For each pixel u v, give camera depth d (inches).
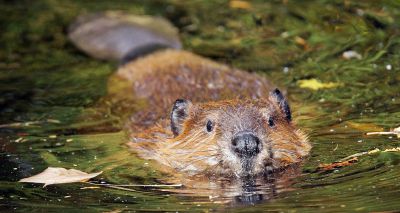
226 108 415.5
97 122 490.0
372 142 426.3
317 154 415.8
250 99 434.6
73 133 472.7
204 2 701.3
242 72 536.7
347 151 416.8
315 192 367.6
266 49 597.0
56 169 406.3
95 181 398.3
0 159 432.5
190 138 415.8
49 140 461.1
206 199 369.4
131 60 591.2
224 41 620.1
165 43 619.8
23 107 515.2
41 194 382.0
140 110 500.1
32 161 428.8
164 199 371.2
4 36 641.0
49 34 642.8
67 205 366.9
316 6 661.9
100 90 541.3
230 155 394.9
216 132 403.9
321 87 522.0
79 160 428.5
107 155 434.9
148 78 540.7
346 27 615.8
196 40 625.0
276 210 348.8
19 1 714.2
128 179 400.2
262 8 674.8
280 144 403.5
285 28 631.8
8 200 375.2
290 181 385.1
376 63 549.6
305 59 572.7
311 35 612.4
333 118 468.8
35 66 585.9
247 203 360.2
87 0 717.9
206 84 512.4
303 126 456.8
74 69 581.9
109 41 620.7
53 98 530.0
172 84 520.1
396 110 472.4
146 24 650.8
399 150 411.8
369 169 390.3
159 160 424.2
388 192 360.2
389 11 631.2
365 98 497.0
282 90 517.7
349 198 356.5
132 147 446.0
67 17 674.8
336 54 573.9
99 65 588.4
